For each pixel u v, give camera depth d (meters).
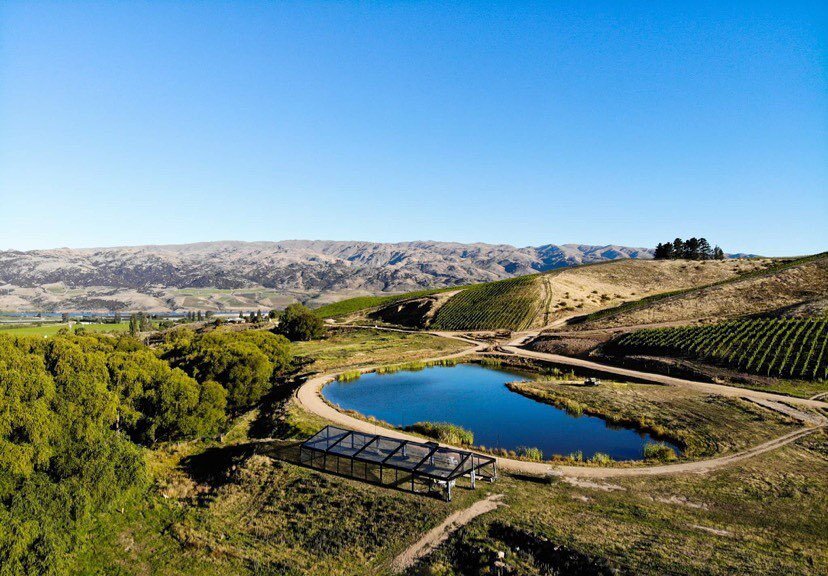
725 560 19.94
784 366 56.59
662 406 48.28
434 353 85.69
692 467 33.03
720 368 60.62
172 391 38.03
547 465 33.56
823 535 23.39
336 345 100.62
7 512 20.83
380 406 53.22
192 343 58.00
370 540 23.92
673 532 23.03
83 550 23.64
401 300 158.62
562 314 112.25
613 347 77.50
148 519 27.50
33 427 22.64
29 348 30.83
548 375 69.19
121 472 27.69
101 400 27.47
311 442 33.06
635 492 28.66
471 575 20.56
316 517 26.69
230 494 30.47
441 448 30.02
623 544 21.36
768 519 25.11
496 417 48.41
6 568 19.83
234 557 23.66
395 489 28.62
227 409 51.62
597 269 151.62
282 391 60.25
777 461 33.78
